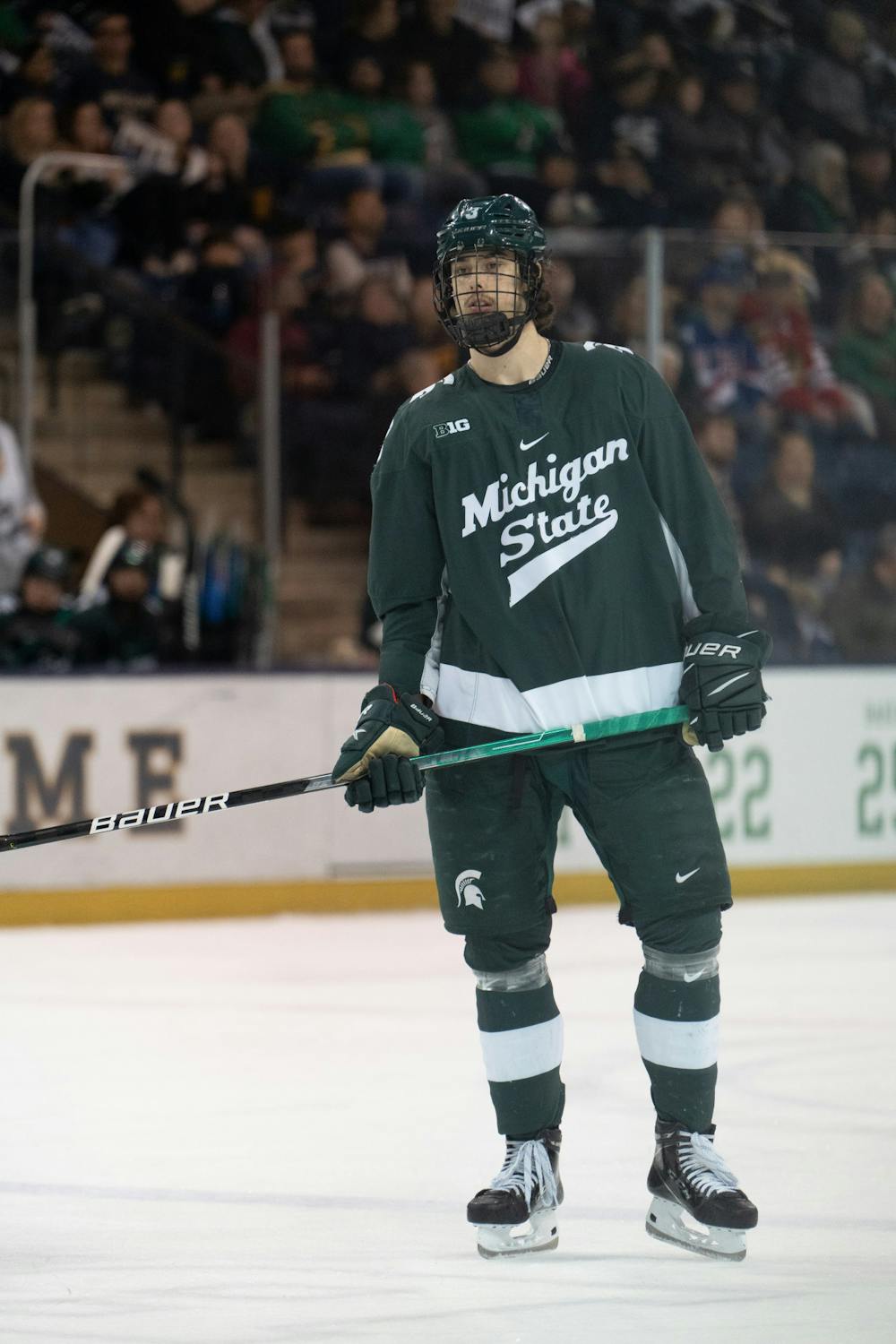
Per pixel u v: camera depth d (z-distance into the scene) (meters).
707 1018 9.80
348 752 9.70
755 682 9.59
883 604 30.95
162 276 34.94
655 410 9.75
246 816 25.58
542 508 9.72
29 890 24.78
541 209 38.94
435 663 10.17
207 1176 11.88
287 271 34.34
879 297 30.39
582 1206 10.86
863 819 27.61
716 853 9.77
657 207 39.94
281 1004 18.92
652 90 40.09
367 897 26.00
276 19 37.69
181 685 25.31
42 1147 12.77
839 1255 9.68
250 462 33.56
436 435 9.85
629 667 9.78
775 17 41.22
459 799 9.88
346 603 33.50
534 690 9.78
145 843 25.22
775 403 30.14
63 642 28.05
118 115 36.19
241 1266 9.62
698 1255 9.70
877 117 41.94
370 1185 11.56
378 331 34.22
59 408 33.75
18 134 35.47
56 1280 9.36
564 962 21.20
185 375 33.72
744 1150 12.31
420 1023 17.81
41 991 19.80
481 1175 11.84
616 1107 13.80
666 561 9.81
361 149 37.66
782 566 30.45
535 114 38.94
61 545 33.66
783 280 29.97
